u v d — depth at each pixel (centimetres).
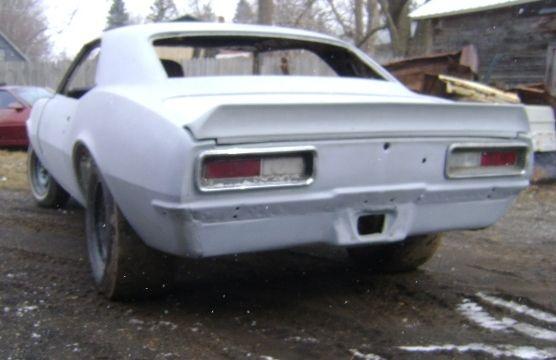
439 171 379
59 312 394
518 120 402
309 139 343
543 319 395
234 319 387
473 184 389
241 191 330
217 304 413
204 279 465
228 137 325
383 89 456
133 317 387
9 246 553
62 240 575
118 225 388
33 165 728
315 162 344
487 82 1557
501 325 384
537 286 461
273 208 340
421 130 368
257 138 331
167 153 331
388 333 368
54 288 440
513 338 363
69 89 584
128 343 348
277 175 339
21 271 480
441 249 570
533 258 545
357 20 2316
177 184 325
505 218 722
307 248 555
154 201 344
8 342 347
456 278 479
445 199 385
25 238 581
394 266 476
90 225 439
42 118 603
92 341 350
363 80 471
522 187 407
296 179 342
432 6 1825
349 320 388
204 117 319
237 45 495
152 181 341
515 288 455
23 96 1287
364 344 351
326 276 478
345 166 352
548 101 1146
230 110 322
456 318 395
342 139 350
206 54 496
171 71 460
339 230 363
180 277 468
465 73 1360
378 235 373
